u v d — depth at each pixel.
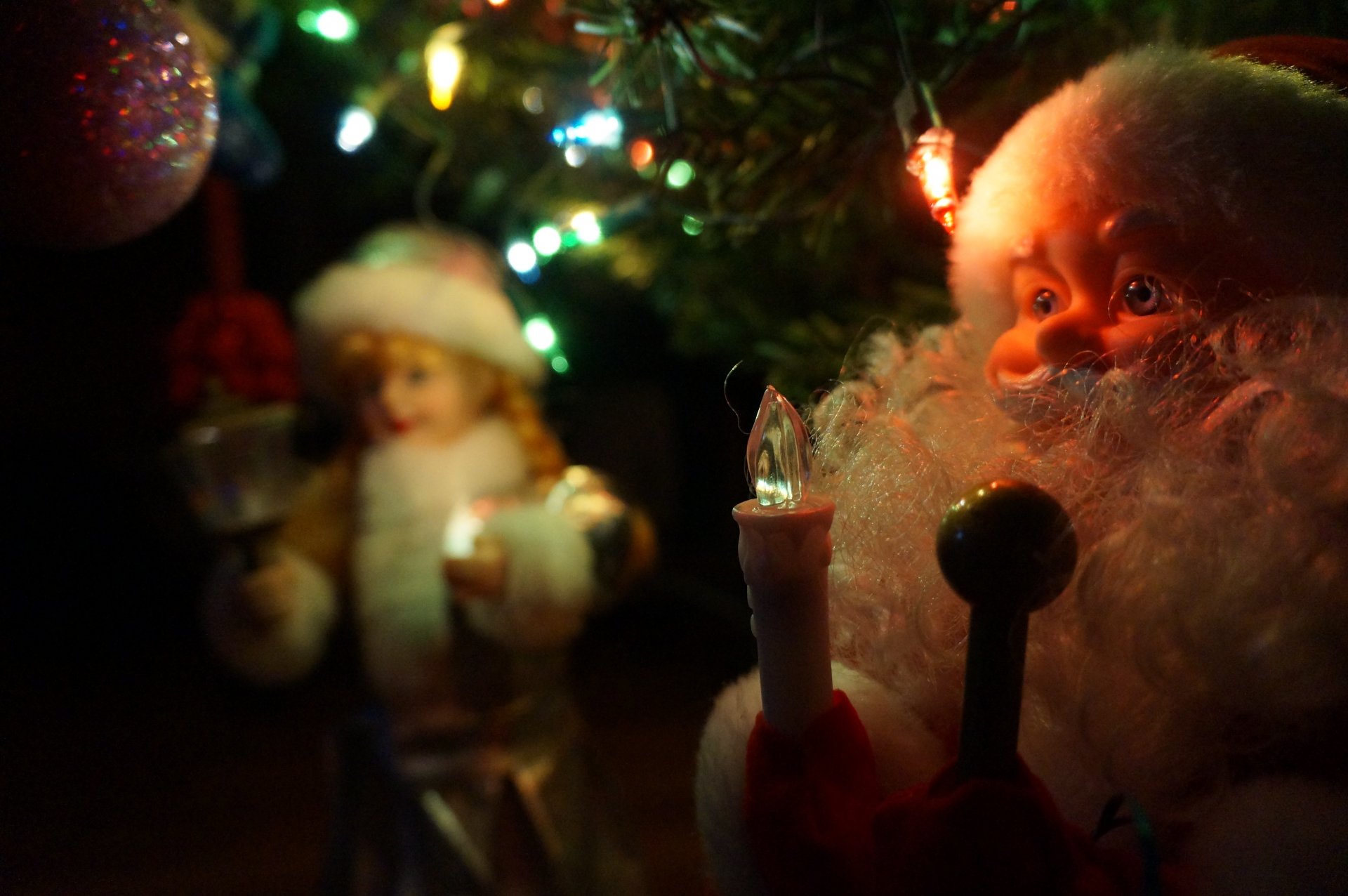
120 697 1.07
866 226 0.38
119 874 0.75
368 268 0.56
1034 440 0.23
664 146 0.31
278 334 0.59
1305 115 0.21
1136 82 0.22
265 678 0.59
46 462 1.30
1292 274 0.21
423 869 0.53
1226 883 0.18
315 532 0.58
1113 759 0.20
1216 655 0.18
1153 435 0.21
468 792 0.53
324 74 0.62
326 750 0.58
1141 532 0.20
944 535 0.18
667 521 1.25
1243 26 0.30
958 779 0.19
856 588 0.24
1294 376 0.20
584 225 0.36
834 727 0.21
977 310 0.25
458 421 0.56
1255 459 0.19
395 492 0.54
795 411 0.20
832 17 0.32
